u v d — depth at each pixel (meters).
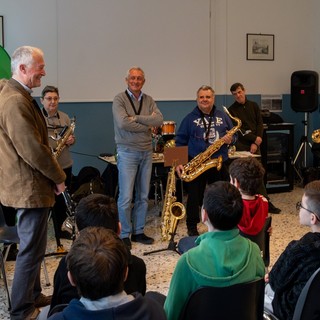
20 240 2.67
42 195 2.62
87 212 1.91
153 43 6.26
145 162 4.24
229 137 4.39
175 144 4.54
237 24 6.70
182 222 5.04
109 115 6.13
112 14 6.02
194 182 4.39
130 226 4.28
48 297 2.98
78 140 6.05
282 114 7.13
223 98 6.73
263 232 2.54
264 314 1.91
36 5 5.67
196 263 1.63
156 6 6.22
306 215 1.97
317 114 7.19
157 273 3.58
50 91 4.33
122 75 6.14
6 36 5.58
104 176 5.27
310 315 1.64
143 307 1.22
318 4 7.04
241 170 2.52
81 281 1.20
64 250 4.04
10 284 3.38
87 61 5.96
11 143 2.56
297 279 1.81
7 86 2.57
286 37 7.01
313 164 6.91
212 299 1.54
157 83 6.34
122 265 1.23
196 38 6.48
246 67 6.82
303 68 7.17
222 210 1.68
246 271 1.63
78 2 5.85
